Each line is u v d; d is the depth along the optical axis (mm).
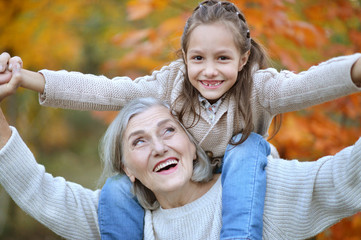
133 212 2295
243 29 2148
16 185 2195
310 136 3398
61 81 2150
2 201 6023
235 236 1989
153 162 2166
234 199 2061
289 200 2115
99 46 6199
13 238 5715
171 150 2178
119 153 2299
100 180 2469
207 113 2236
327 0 3652
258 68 2281
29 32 5070
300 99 1979
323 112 3551
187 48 2139
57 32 5391
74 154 8570
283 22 3324
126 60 3846
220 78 2078
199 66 2094
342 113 3631
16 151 2178
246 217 2016
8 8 4922
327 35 3639
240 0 3404
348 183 1915
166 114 2234
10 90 2031
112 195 2299
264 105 2178
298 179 2107
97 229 2363
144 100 2270
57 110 7336
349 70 1726
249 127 2156
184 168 2193
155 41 3742
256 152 2160
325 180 2021
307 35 3363
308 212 2072
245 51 2164
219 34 2053
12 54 5246
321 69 1879
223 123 2232
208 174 2289
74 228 2305
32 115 6711
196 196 2297
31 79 2111
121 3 5797
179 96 2252
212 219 2205
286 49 3410
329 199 2008
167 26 3656
